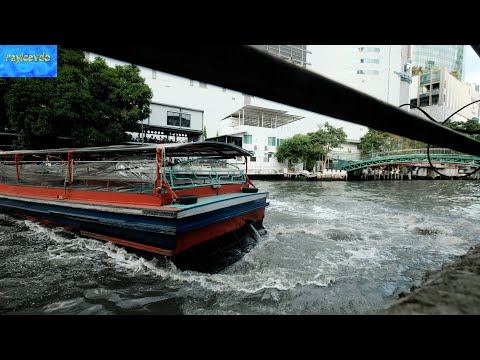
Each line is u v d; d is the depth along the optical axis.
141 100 20.72
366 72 48.59
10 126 17.20
